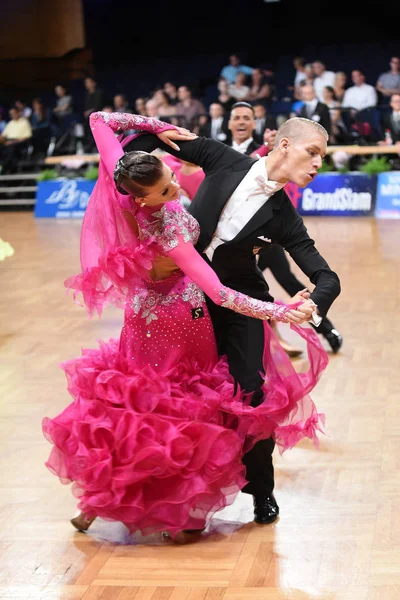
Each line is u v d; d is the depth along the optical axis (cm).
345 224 1028
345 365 465
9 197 1441
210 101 1312
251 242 275
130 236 268
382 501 299
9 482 326
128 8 1497
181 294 275
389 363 467
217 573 253
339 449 348
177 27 1476
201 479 260
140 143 284
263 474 285
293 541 272
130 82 1430
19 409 410
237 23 1440
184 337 275
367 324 552
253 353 280
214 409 269
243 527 284
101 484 258
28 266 830
